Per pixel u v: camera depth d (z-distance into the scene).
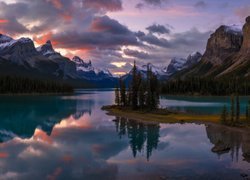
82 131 83.00
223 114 92.12
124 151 59.31
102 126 91.81
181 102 181.62
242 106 151.75
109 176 43.44
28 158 53.78
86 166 48.66
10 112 130.88
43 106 160.38
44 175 44.31
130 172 45.25
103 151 59.16
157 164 49.38
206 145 63.75
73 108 150.12
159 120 102.06
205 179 40.97
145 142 67.88
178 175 43.09
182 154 56.12
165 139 71.00
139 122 99.06
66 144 66.00
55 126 92.62
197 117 105.94
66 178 42.91
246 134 75.19
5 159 53.19
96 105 169.62
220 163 49.09
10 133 80.31
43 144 65.94
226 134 75.44
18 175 44.22
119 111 131.62
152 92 138.38
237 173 43.44
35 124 96.69
